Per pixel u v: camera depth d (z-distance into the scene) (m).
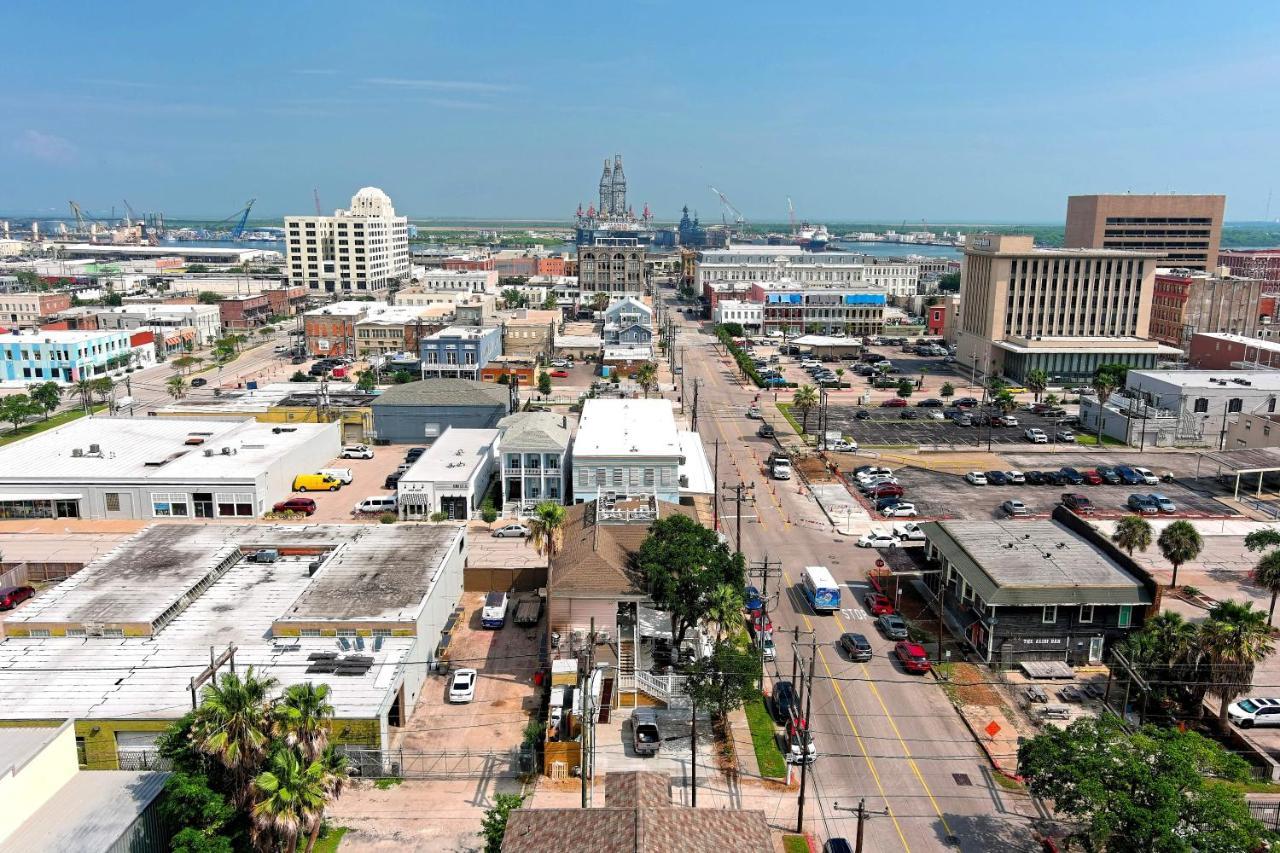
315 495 111.38
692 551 64.88
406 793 52.69
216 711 40.78
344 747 54.12
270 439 118.44
